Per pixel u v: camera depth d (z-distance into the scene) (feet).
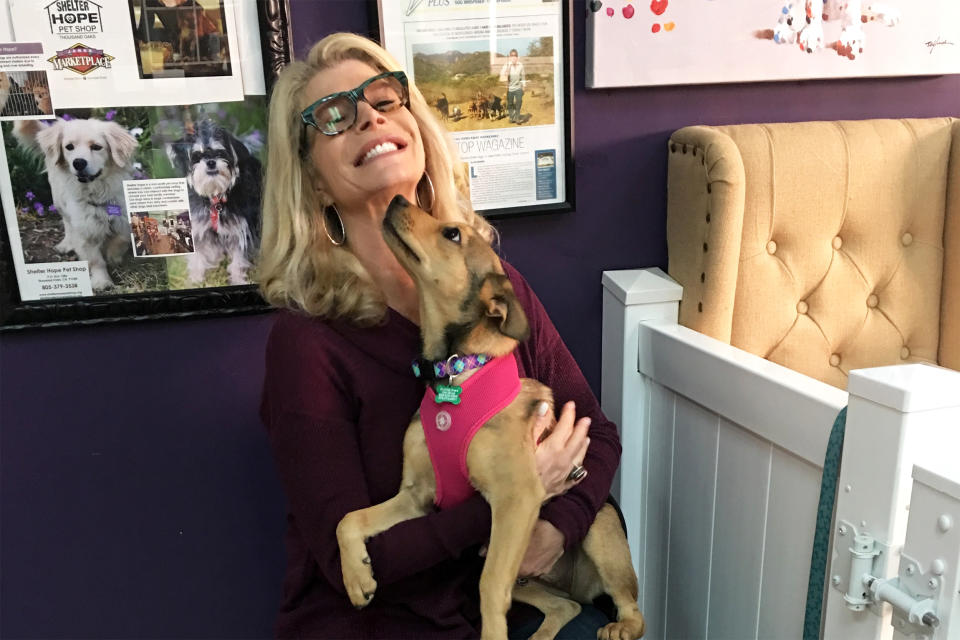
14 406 4.29
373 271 3.72
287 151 3.51
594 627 3.74
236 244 4.33
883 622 2.90
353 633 3.38
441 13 4.27
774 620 3.82
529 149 4.60
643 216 5.06
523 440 3.31
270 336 3.59
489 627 3.08
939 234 5.05
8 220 4.01
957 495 2.49
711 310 4.57
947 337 5.11
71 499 4.51
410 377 3.50
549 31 4.44
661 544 4.93
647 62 4.64
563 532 3.47
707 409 4.25
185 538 4.76
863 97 5.30
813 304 4.90
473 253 3.37
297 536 3.73
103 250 4.17
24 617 4.61
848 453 2.99
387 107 3.48
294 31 4.20
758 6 4.74
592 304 5.12
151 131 4.06
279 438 3.35
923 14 5.05
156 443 4.56
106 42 3.90
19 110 3.88
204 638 4.96
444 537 3.20
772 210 4.64
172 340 4.42
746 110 5.08
